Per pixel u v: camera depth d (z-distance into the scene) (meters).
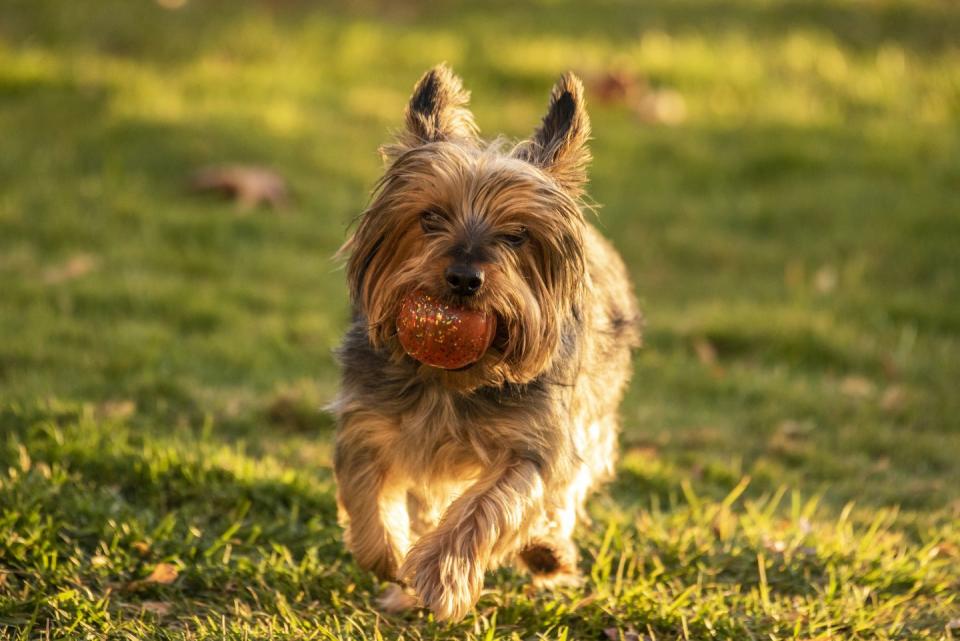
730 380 10.59
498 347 5.47
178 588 6.06
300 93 16.98
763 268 13.53
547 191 5.47
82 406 8.20
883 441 9.55
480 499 5.46
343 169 14.72
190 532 6.60
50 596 5.71
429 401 5.70
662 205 14.88
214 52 18.33
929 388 10.78
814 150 16.33
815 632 6.07
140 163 14.25
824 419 10.02
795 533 7.30
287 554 6.46
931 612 6.42
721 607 6.21
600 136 16.58
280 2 21.34
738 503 8.31
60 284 10.97
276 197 13.79
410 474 5.92
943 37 20.62
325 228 13.20
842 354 11.28
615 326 7.12
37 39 18.05
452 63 18.61
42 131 14.72
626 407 9.95
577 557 6.68
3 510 6.41
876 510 8.33
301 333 10.73
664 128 17.08
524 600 6.18
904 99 18.16
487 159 5.45
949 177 15.66
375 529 5.87
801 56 19.39
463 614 5.34
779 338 11.46
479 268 5.19
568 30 20.50
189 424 8.64
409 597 6.11
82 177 13.72
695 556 6.84
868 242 13.88
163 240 12.52
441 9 21.77
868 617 6.21
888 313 12.30
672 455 9.03
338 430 5.96
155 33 18.80
